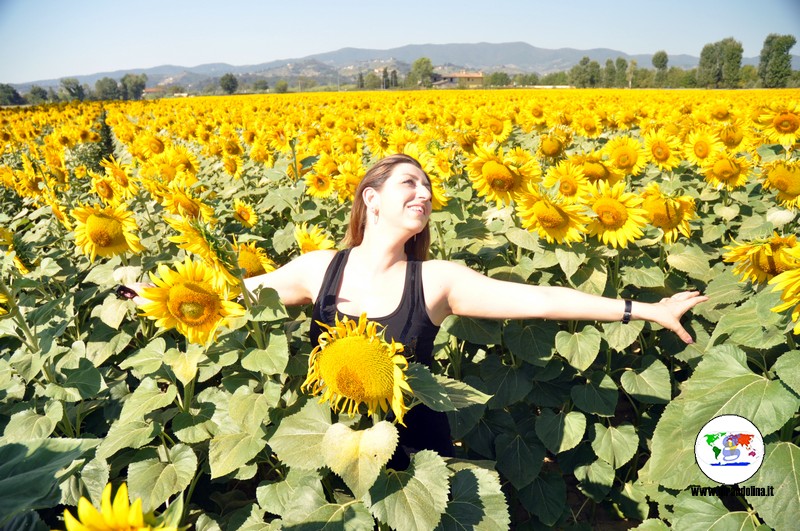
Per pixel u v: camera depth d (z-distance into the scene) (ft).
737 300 9.44
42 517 8.18
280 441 6.62
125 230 10.90
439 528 6.36
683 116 38.11
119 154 45.73
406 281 8.20
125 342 11.48
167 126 55.01
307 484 6.86
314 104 91.71
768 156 23.09
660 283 11.30
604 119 37.01
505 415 11.78
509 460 11.10
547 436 10.87
